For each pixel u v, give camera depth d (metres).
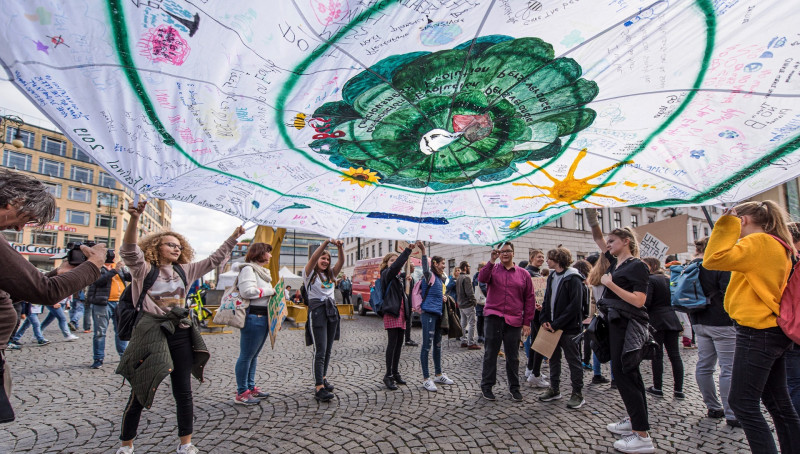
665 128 2.61
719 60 2.08
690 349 7.85
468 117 2.56
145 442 3.28
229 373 5.80
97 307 6.05
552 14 1.85
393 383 4.92
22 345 7.93
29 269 1.52
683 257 25.28
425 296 5.19
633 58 2.11
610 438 3.43
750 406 2.33
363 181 3.34
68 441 3.31
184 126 2.20
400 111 2.47
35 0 1.55
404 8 1.76
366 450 3.15
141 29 1.72
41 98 1.83
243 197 3.08
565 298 4.42
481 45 2.01
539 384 5.12
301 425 3.67
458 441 3.33
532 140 2.84
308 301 4.68
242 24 1.77
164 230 3.14
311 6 1.72
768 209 2.60
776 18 1.85
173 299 2.96
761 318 2.33
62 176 51.34
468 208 3.82
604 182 3.29
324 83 2.15
